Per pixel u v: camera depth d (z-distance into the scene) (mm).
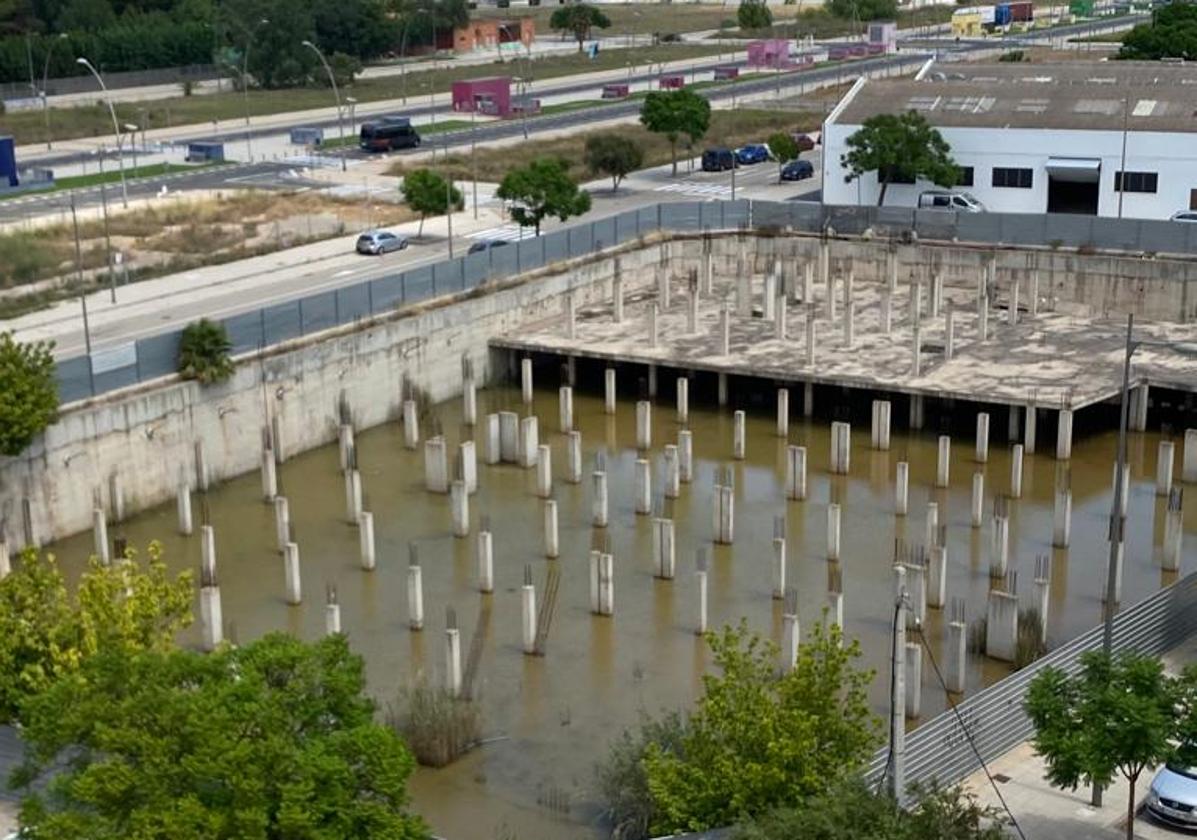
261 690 33219
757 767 36844
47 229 114500
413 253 106500
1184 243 91750
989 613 55125
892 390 79312
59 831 30703
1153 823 41594
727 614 59875
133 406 70812
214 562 62719
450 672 52906
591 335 90312
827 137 110875
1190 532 67688
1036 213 102000
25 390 64438
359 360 82062
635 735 47812
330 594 56062
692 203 105938
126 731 31297
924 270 98250
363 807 31766
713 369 83438
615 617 59875
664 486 73188
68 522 68500
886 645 56531
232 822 29922
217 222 118375
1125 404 47625
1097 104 106562
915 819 33688
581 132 157250
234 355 75875
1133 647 51062
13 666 41000
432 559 66000
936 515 62000
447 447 80250
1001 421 79250
